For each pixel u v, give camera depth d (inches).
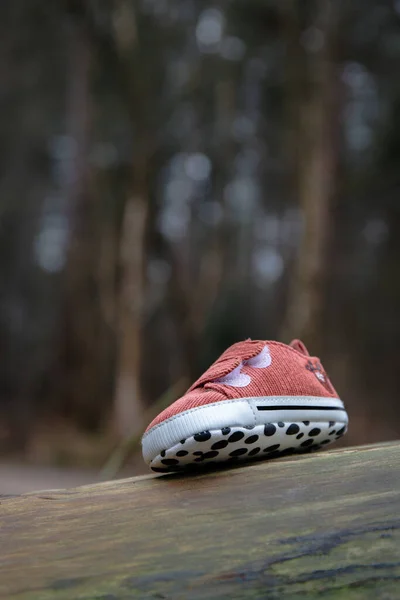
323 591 34.8
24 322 749.9
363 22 430.6
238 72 527.5
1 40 511.8
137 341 483.5
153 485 45.1
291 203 575.8
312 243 393.7
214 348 609.6
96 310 580.7
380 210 520.4
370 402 558.6
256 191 641.0
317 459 45.7
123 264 500.1
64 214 622.5
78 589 35.1
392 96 464.4
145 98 497.7
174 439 42.8
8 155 607.8
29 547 38.5
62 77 554.6
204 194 641.0
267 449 46.3
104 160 550.9
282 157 564.4
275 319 667.4
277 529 38.6
